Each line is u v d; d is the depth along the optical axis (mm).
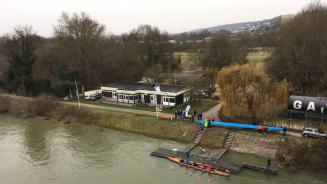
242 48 132500
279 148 42281
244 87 49750
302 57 63469
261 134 45938
